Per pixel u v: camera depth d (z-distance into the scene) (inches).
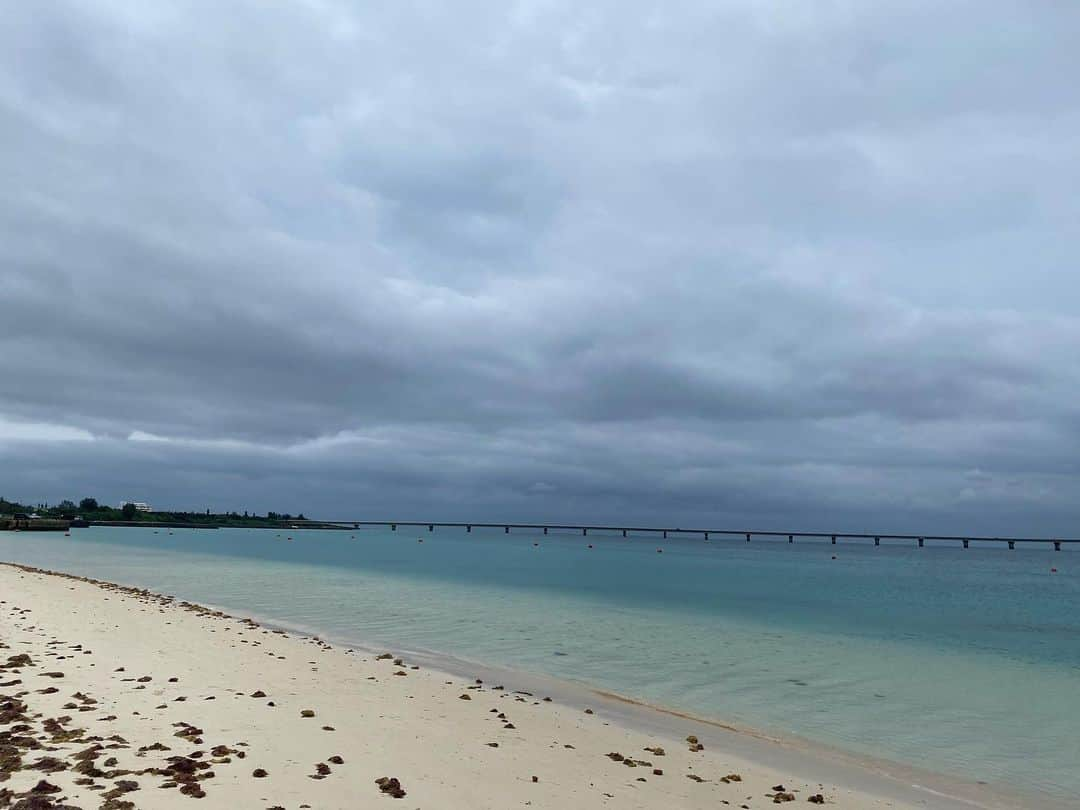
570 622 1266.0
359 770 371.2
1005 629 1449.3
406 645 954.7
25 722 404.2
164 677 566.6
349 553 4227.4
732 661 928.9
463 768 400.5
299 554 3944.4
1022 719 677.9
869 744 580.4
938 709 709.3
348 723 473.7
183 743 387.2
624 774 431.5
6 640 689.0
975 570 4473.4
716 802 398.6
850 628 1365.7
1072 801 460.1
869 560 5812.0
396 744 434.0
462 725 510.6
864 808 423.5
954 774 512.4
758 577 2967.5
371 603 1471.5
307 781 342.3
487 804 344.2
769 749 547.5
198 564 2684.5
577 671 824.9
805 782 466.6
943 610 1827.0
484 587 1966.0
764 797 421.7
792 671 879.1
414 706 559.5
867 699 741.3
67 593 1222.9
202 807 292.0
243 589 1718.8
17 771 316.5
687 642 1082.7
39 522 5733.3
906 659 1020.5
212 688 542.3
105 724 412.2
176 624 920.3
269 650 773.3
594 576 2655.0
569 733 528.1
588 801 369.4
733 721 632.4
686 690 748.0
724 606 1680.6
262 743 402.0
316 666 700.7
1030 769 525.0
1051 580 3408.0
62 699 463.8
